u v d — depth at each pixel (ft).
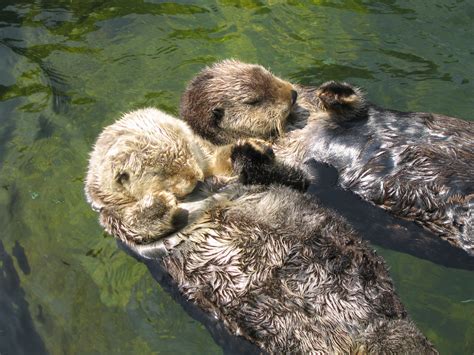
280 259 4.31
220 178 4.75
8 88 5.95
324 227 4.39
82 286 4.88
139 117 4.75
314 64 5.98
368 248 4.42
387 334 4.12
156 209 4.47
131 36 6.29
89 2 6.57
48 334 4.69
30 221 5.21
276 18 6.36
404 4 6.31
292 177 4.73
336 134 4.97
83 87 5.95
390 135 4.84
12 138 5.65
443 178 4.64
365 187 4.83
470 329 4.50
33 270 4.97
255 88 5.08
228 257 4.38
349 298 4.22
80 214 5.22
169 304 4.66
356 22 6.24
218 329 4.40
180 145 4.61
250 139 4.70
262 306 4.25
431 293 4.65
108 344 4.63
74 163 5.49
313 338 4.17
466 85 5.70
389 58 5.95
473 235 4.54
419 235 4.73
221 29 6.31
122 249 4.93
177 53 6.15
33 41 6.29
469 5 6.22
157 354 4.55
